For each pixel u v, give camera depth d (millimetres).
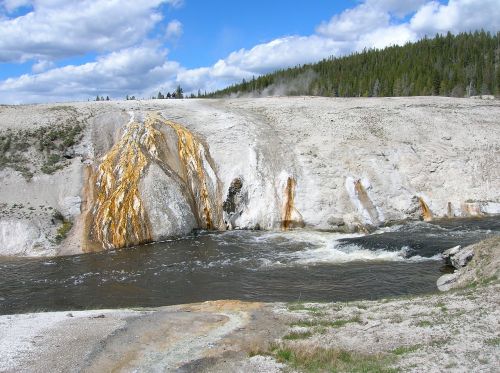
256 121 41031
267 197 33531
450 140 40719
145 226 30250
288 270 23797
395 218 33562
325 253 26656
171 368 11391
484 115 46844
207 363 11641
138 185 31250
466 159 38312
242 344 12828
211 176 34656
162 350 12445
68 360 11773
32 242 28688
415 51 103938
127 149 33844
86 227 30062
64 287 22297
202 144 36375
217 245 28938
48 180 32844
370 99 52406
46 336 13438
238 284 21969
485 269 18828
